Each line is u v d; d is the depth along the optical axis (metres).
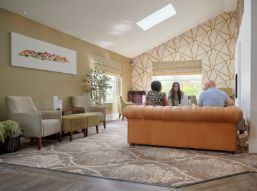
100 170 2.79
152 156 3.39
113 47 8.16
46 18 5.15
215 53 8.62
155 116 3.87
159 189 2.25
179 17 7.54
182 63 9.05
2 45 4.41
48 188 2.28
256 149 3.58
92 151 3.71
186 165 2.96
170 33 8.62
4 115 4.43
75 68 6.48
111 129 6.05
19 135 3.83
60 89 5.96
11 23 4.59
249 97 3.69
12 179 2.52
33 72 5.13
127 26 6.78
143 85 9.69
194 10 7.38
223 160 3.16
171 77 9.30
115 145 4.14
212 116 3.51
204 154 3.49
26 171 2.78
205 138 3.66
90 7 5.25
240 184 2.36
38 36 5.26
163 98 4.32
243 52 4.80
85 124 4.99
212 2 7.18
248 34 3.84
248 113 3.78
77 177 2.58
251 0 3.60
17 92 4.73
